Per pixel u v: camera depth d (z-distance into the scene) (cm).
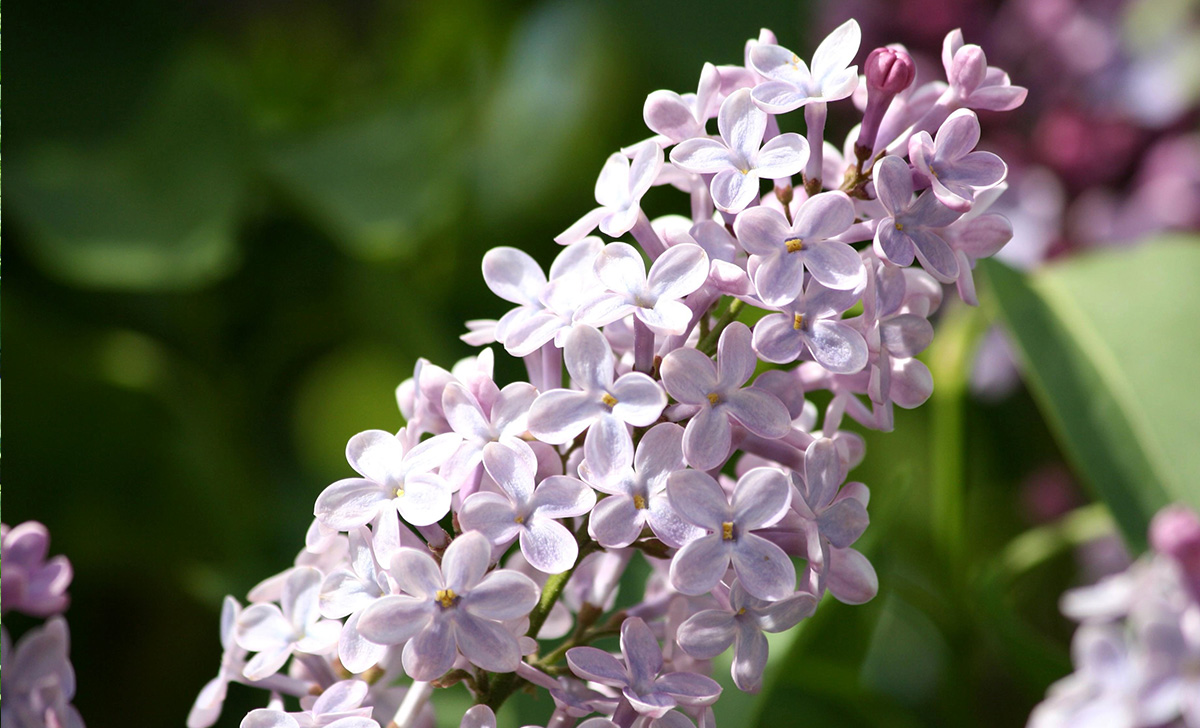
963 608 60
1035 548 61
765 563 45
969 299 47
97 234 81
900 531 71
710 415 45
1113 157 75
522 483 45
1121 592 54
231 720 66
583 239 47
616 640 55
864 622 56
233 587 71
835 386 47
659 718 45
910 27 77
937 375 62
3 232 81
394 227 79
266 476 82
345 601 46
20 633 70
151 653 73
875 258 46
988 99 47
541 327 46
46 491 76
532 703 53
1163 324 58
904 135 47
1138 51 80
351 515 46
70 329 80
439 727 55
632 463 45
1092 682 52
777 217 46
